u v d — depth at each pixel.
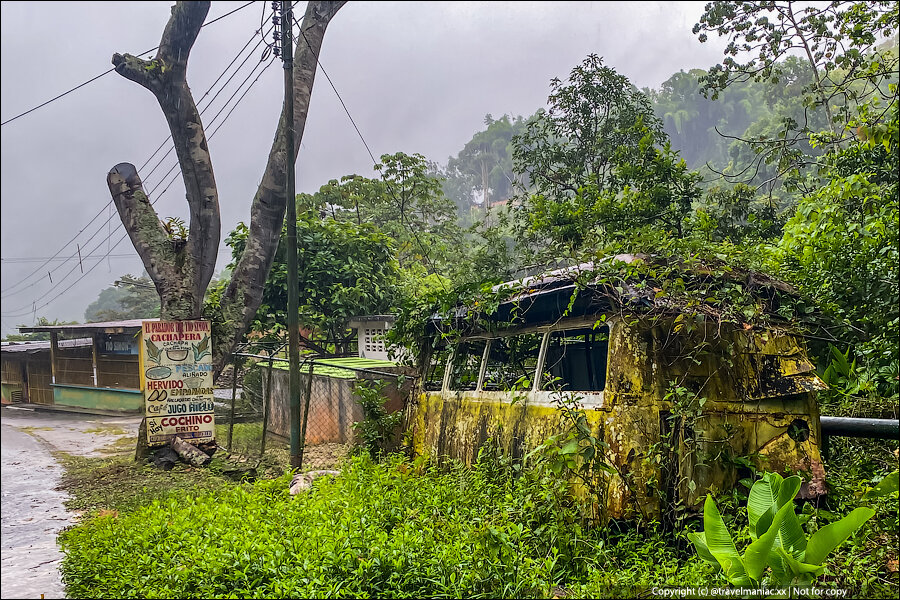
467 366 9.12
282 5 10.73
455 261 25.30
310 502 6.36
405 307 9.78
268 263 13.42
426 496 6.23
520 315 7.52
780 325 6.70
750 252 7.75
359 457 7.68
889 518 5.89
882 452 7.69
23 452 14.12
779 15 11.59
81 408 22.31
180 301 12.50
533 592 4.41
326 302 17.03
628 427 5.61
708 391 5.86
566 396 6.00
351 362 14.48
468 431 7.87
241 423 16.16
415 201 29.98
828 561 5.09
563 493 5.55
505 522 5.27
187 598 4.70
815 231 10.59
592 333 8.88
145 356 11.65
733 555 4.44
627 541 5.29
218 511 6.29
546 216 14.52
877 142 9.57
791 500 4.43
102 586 5.22
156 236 12.71
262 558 4.88
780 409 6.15
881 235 9.84
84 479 10.70
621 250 6.92
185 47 12.06
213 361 12.66
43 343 26.84
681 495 5.53
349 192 26.05
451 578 4.43
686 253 6.62
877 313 9.33
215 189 12.95
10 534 7.59
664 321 5.86
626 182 14.65
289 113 10.64
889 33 10.73
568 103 18.66
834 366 7.71
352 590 4.47
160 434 11.62
